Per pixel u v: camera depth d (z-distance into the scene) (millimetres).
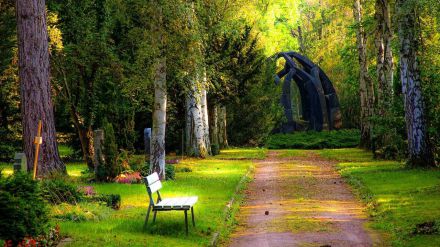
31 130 21609
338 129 64625
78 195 15688
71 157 38812
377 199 17359
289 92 63750
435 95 26844
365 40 43031
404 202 16312
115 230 12453
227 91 43000
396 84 31094
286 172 28531
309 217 15016
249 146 55562
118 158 23766
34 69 21562
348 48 50719
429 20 28688
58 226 11625
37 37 21594
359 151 44469
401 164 28750
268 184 23359
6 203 10023
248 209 16922
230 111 54500
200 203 17047
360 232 12945
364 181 22109
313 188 21578
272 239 12359
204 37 24453
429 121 26938
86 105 28875
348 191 20547
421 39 28016
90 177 23156
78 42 29250
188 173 27281
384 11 33781
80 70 29281
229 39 41125
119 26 29656
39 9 21641
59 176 21406
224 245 11953
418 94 26094
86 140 28547
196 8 25578
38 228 10523
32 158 21625
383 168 27078
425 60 27719
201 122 39844
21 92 21734
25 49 21531
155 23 23469
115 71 28797
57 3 29875
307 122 64938
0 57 30250
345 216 15172
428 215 14078
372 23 36281
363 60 43156
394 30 33688
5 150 33000
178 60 24453
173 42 23750
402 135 31062
